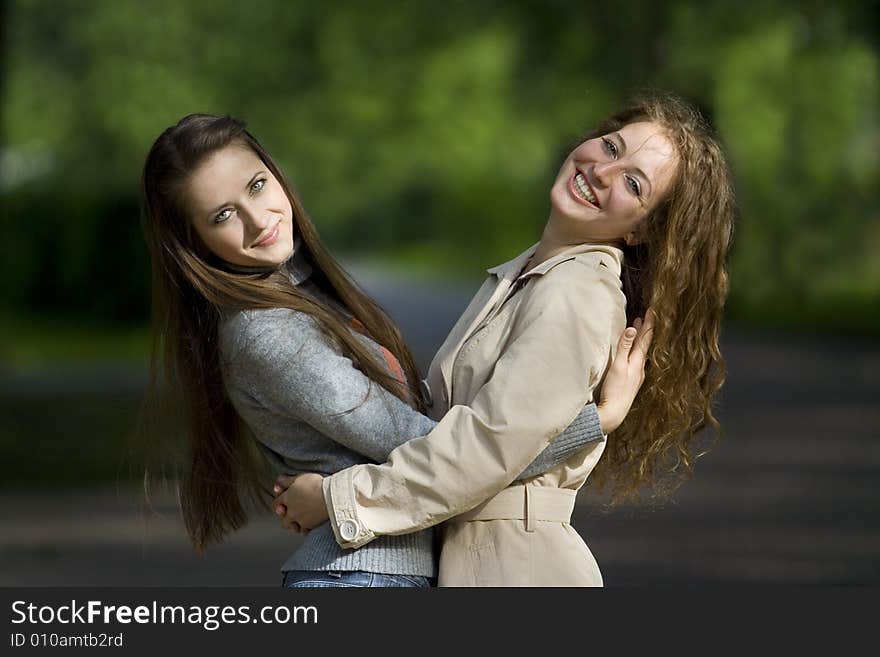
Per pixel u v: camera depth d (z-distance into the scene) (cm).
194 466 1134
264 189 1089
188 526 1151
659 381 1125
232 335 1070
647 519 2984
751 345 7575
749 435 4284
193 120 1094
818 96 9375
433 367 1130
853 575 2423
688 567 2502
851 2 8681
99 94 13425
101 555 2672
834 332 8081
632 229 1110
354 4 11731
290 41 12950
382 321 1149
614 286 1074
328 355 1055
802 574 2430
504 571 1055
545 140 13200
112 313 8462
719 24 8762
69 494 3456
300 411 1051
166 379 1112
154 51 13350
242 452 1138
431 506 1023
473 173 15375
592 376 1047
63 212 8356
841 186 9719
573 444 1049
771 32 8881
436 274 16262
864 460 3784
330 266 1139
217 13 13262
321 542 1053
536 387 1027
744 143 9225
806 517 2998
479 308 1134
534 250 1161
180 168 1073
